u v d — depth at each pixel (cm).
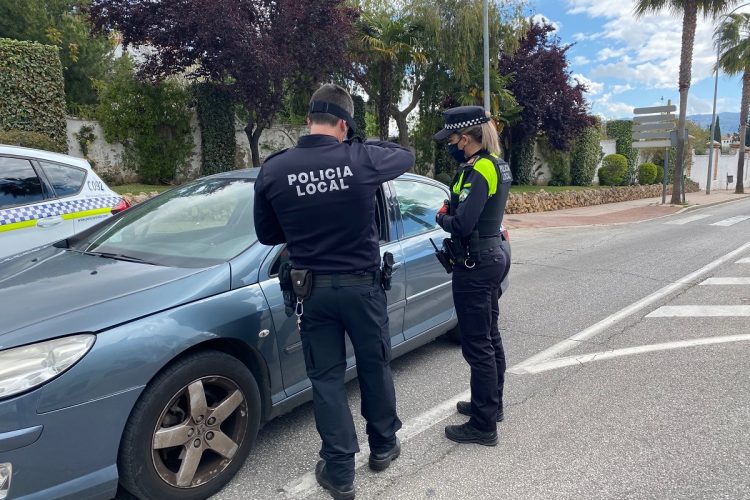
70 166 540
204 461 265
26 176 498
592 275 791
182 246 308
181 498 248
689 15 1948
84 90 2033
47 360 211
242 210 327
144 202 382
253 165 1401
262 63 1137
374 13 1728
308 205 238
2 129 1094
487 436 310
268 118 1330
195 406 248
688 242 1114
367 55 1642
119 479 233
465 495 265
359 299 249
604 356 455
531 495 265
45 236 496
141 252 308
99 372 217
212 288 263
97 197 552
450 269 304
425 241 403
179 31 1148
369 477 282
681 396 374
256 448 309
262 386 287
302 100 1560
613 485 271
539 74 2048
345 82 1766
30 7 1852
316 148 242
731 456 297
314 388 259
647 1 1991
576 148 2542
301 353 301
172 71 1261
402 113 1925
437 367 431
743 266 839
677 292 677
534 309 609
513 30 1777
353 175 240
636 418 343
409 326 393
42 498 209
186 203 354
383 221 376
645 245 1087
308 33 1212
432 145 2031
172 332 239
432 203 438
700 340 491
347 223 243
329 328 254
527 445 312
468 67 1770
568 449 307
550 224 1482
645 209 1988
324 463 278
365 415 280
